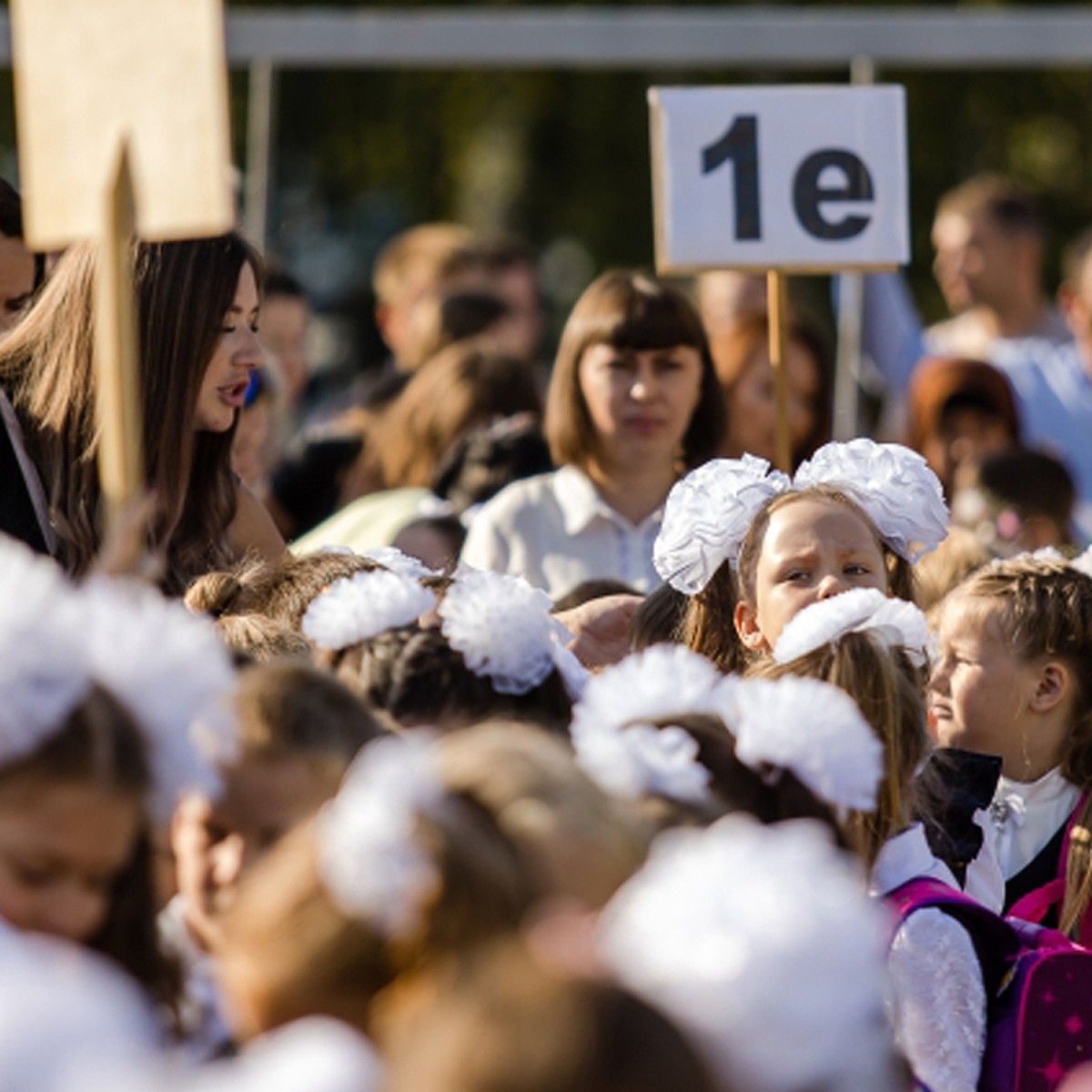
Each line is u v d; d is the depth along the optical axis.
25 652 6.51
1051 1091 9.52
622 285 17.06
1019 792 12.49
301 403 33.72
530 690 9.42
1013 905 12.20
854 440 12.47
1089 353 24.91
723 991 5.07
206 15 8.14
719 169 15.55
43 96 8.31
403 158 48.16
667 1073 4.79
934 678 12.72
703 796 7.57
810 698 8.38
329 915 6.16
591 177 49.00
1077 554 16.56
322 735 7.88
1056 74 46.72
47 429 11.82
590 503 16.81
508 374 21.33
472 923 5.97
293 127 47.62
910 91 45.69
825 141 15.65
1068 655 12.45
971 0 44.44
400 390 24.19
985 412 21.44
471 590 9.70
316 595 11.27
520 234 49.81
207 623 10.08
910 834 10.06
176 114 8.16
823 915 5.23
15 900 6.62
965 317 28.30
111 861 6.76
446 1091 4.78
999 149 47.06
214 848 7.85
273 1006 6.21
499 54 22.55
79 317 11.89
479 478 19.66
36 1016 4.94
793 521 11.66
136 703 6.76
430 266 28.19
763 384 20.09
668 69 47.44
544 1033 4.80
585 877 6.18
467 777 6.38
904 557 12.33
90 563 11.61
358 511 19.14
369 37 22.33
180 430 12.08
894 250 15.65
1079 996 9.71
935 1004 9.37
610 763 7.46
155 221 8.19
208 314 12.12
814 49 22.70
